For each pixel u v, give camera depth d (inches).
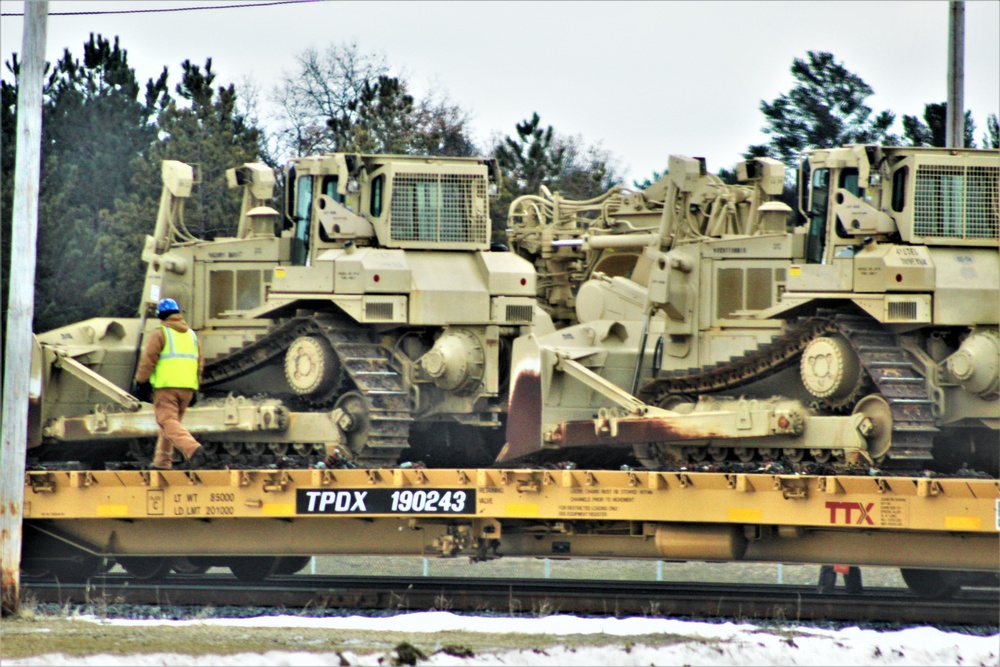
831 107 6712.6
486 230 2974.9
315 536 2509.8
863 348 2556.6
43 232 4852.4
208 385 3120.1
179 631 1946.4
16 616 2149.4
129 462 2829.7
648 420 2746.1
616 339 3218.5
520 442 2876.5
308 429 2810.0
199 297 3174.2
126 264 4958.2
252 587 2571.4
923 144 6112.2
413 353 2928.2
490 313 2906.0
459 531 2429.9
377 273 2807.6
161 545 2578.7
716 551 2300.7
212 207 5423.2
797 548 2295.8
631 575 3580.2
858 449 2536.9
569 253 3722.9
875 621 2281.0
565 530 2410.2
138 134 5541.3
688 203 3193.9
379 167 2938.0
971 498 2122.3
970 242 2630.4
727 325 3063.5
